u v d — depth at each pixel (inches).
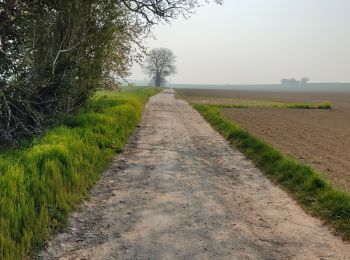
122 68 716.7
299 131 847.7
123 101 1093.1
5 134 435.8
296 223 262.5
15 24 470.3
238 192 331.3
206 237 232.7
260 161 441.4
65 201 272.5
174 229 243.4
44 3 506.6
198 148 543.5
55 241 219.5
